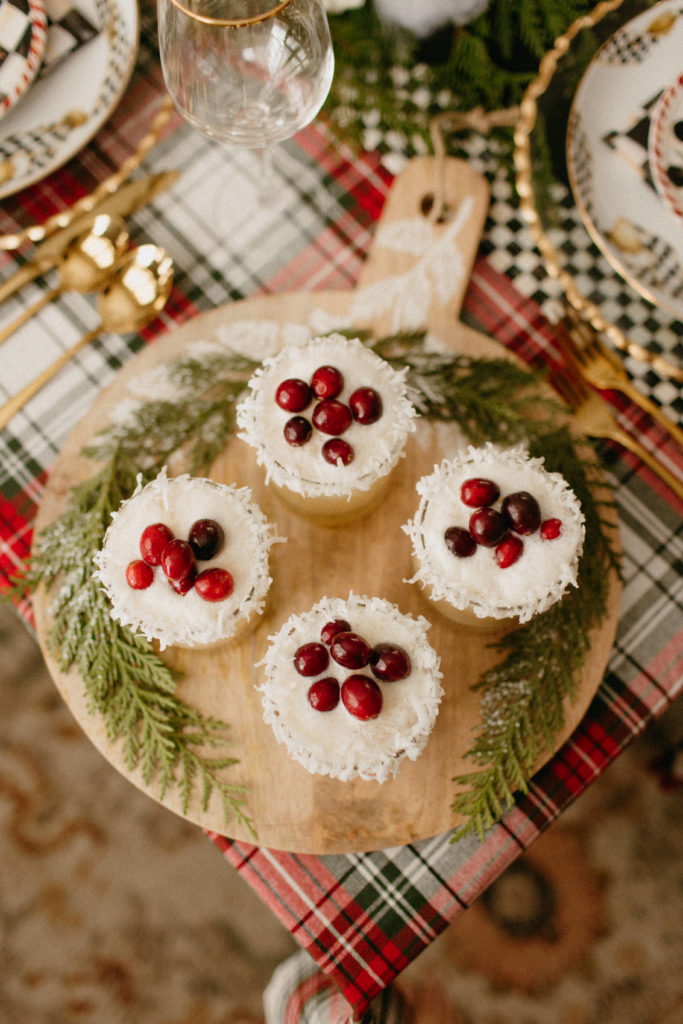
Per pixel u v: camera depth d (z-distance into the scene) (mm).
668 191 665
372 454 642
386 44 702
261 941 1041
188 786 650
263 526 644
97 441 695
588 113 682
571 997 1008
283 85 634
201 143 760
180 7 579
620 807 1032
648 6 670
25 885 1047
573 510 638
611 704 683
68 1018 1024
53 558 675
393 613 631
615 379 717
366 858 664
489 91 720
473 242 720
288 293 709
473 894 661
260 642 671
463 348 701
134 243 750
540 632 662
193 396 697
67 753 1067
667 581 697
